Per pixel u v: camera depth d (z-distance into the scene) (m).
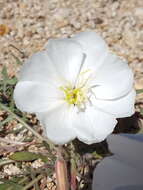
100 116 0.30
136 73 0.46
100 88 0.30
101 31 0.52
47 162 0.35
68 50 0.30
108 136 0.27
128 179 0.26
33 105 0.30
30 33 0.51
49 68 0.30
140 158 0.26
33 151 0.37
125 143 0.26
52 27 0.52
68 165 0.33
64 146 0.34
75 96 0.30
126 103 0.30
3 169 0.36
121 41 0.50
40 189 0.34
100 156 0.35
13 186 0.32
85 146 0.36
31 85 0.30
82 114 0.30
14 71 0.45
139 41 0.51
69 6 0.56
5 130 0.39
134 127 0.39
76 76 0.30
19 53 0.48
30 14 0.55
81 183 0.34
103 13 0.55
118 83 0.30
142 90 0.39
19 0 0.57
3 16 0.54
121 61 0.30
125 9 0.56
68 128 0.29
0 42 0.50
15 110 0.39
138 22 0.54
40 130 0.39
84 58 0.30
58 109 0.30
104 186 0.26
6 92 0.40
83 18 0.54
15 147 0.37
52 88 0.30
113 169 0.26
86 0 0.58
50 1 0.57
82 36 0.30
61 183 0.29
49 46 0.29
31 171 0.34
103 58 0.30
